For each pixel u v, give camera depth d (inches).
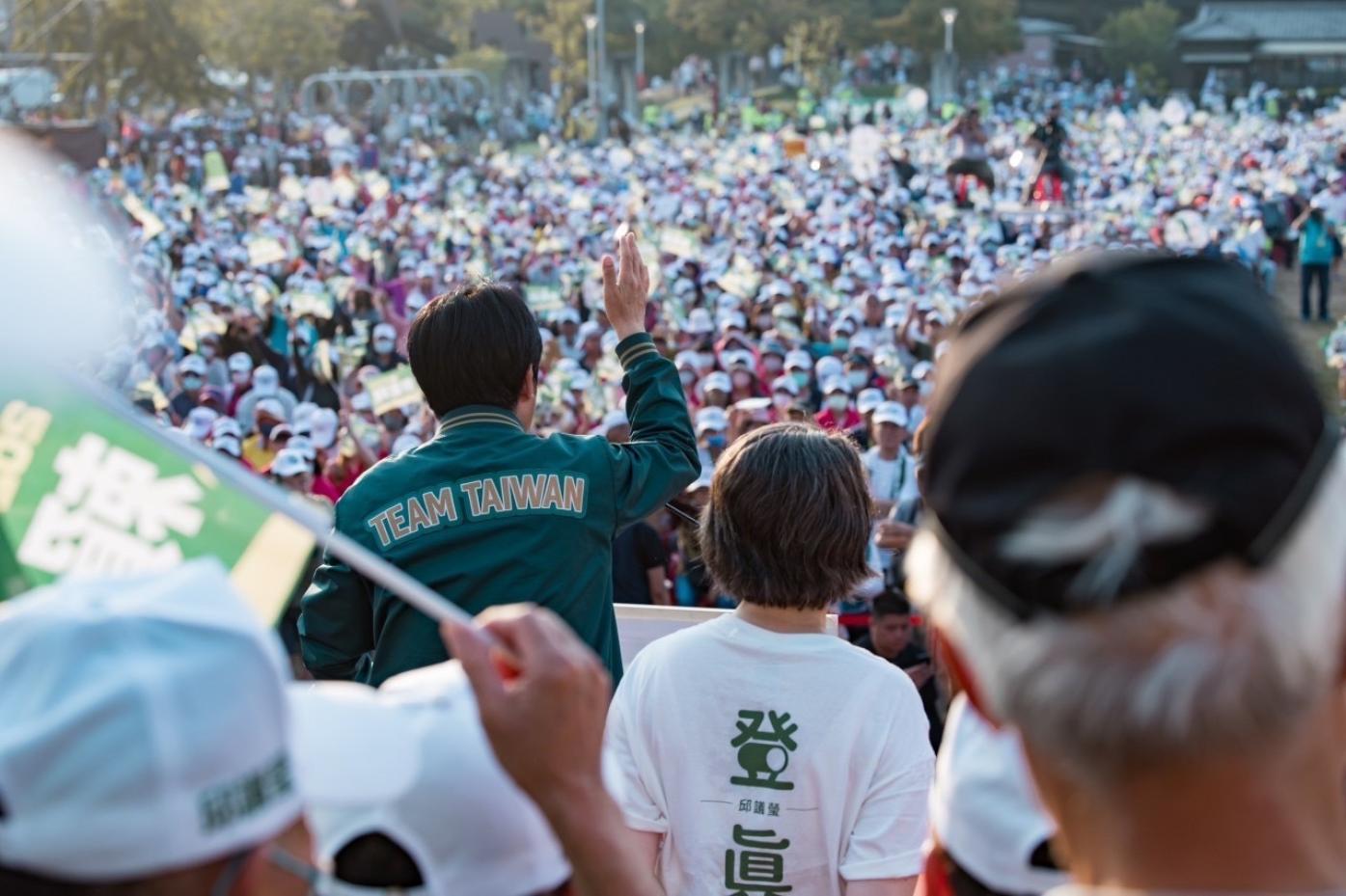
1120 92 3358.8
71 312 44.5
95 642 42.8
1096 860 40.8
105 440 54.9
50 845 41.5
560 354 601.6
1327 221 987.9
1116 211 1261.1
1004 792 57.4
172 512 55.8
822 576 105.1
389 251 1061.8
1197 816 38.7
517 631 52.6
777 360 564.1
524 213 1298.0
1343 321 611.5
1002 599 38.2
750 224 1147.3
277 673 45.3
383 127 2277.3
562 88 3225.9
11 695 42.8
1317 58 3590.1
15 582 54.1
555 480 118.4
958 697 61.2
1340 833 40.9
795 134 1939.0
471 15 3380.9
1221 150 1867.6
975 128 1604.3
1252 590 36.3
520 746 51.6
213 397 506.0
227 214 1250.6
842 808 104.4
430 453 119.6
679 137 2425.0
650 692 107.7
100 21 2038.6
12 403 53.2
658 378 127.8
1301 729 38.4
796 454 105.7
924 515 44.2
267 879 54.2
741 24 3395.7
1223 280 39.5
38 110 1325.0
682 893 105.7
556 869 56.1
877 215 1188.5
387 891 54.4
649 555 292.0
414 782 53.9
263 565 56.6
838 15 3427.7
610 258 128.7
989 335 39.5
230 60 2561.5
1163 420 35.7
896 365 535.5
